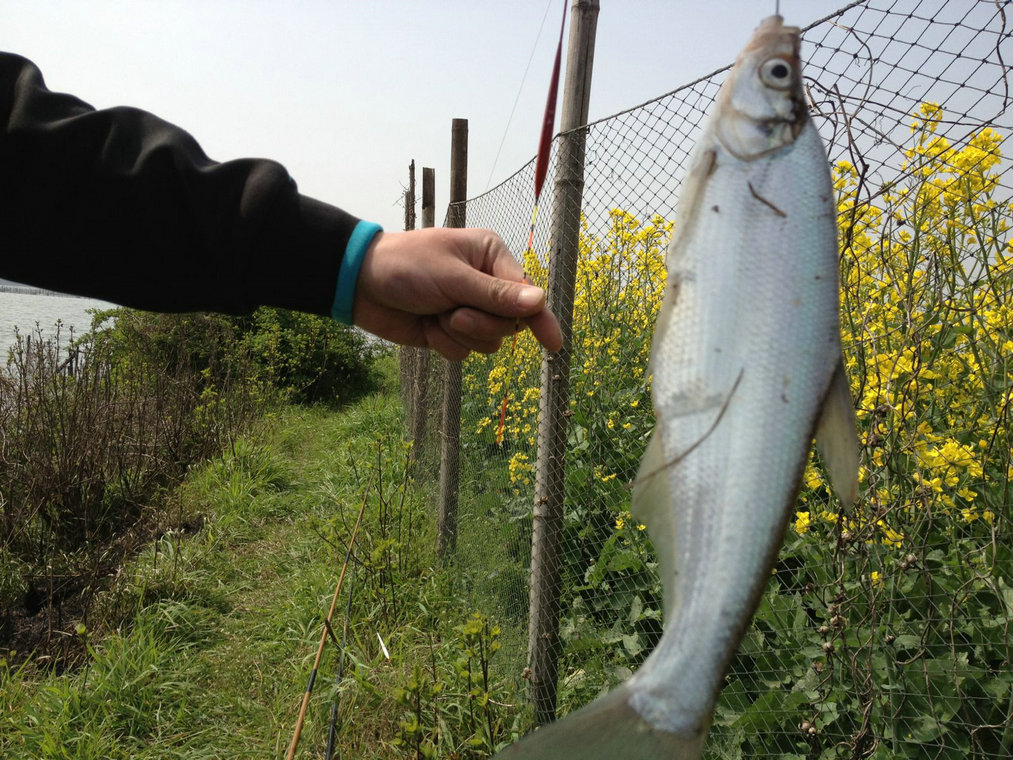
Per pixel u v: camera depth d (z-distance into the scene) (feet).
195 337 36.11
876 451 7.34
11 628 14.43
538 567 9.22
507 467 16.01
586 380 13.62
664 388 3.63
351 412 36.47
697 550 3.45
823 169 3.72
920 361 6.77
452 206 16.25
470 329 4.95
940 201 6.89
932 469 6.91
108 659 12.07
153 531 18.39
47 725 10.73
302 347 41.68
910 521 7.32
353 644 12.24
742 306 3.58
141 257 4.76
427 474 19.79
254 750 10.46
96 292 4.89
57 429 20.12
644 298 13.80
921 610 7.72
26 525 16.97
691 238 3.71
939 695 6.88
